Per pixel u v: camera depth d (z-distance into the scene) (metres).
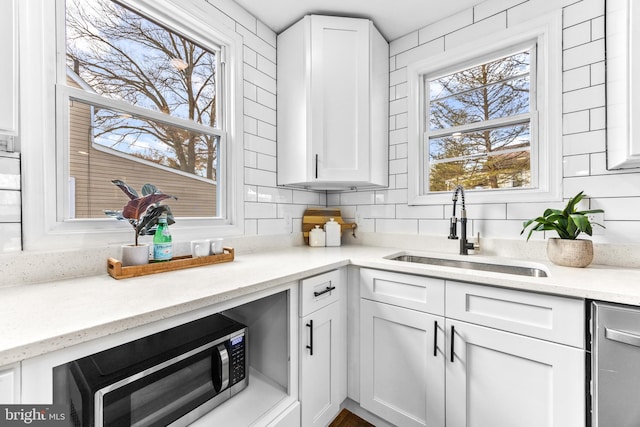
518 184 1.58
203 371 0.99
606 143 1.26
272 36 1.88
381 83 1.88
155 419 0.83
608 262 1.25
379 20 1.78
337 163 1.70
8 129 0.86
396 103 1.95
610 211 1.27
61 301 0.75
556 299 0.93
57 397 0.63
